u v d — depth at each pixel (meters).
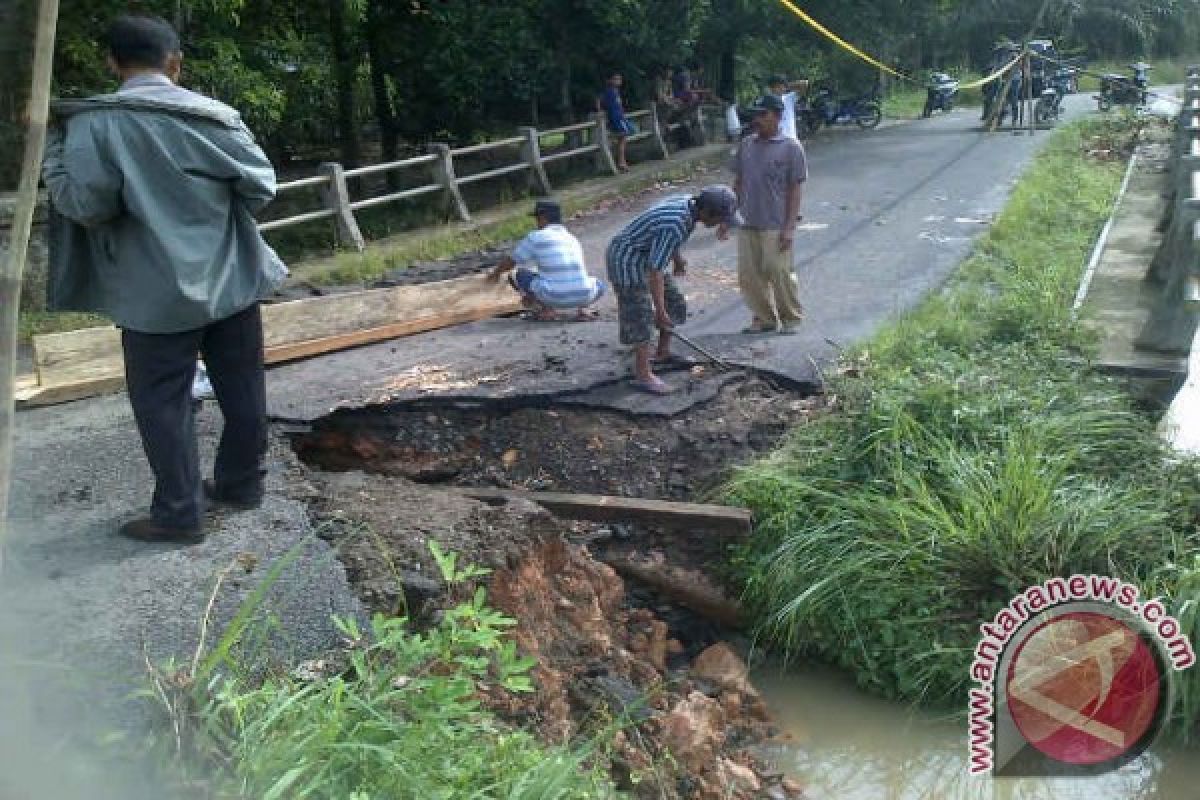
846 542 5.32
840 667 5.32
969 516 5.30
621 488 5.91
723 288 9.22
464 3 13.88
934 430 5.90
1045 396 6.23
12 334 2.30
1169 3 34.03
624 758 4.19
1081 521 5.20
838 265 9.88
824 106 20.45
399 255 10.73
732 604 5.55
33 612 3.83
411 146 17.11
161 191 3.96
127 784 2.94
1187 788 4.60
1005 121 20.48
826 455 5.85
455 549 4.59
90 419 5.91
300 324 7.30
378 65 14.95
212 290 4.08
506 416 6.29
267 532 4.56
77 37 10.11
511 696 4.06
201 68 10.92
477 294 8.30
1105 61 32.97
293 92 15.50
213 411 6.00
